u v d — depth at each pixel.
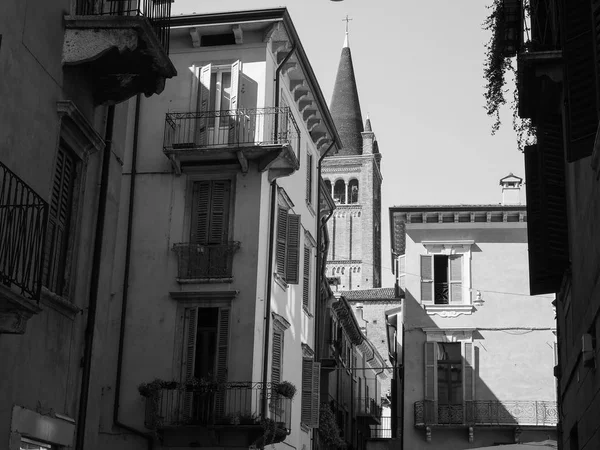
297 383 33.00
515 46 15.48
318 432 38.47
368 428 65.38
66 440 14.62
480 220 44.66
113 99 16.08
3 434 12.71
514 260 44.31
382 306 80.12
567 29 11.49
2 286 10.72
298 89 33.69
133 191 29.59
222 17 29.52
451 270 44.56
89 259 15.92
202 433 26.86
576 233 14.79
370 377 71.81
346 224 117.94
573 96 11.39
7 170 11.97
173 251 28.89
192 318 28.27
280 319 30.09
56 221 14.90
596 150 10.88
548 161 16.34
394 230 46.94
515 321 43.53
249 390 27.12
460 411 42.53
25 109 13.53
